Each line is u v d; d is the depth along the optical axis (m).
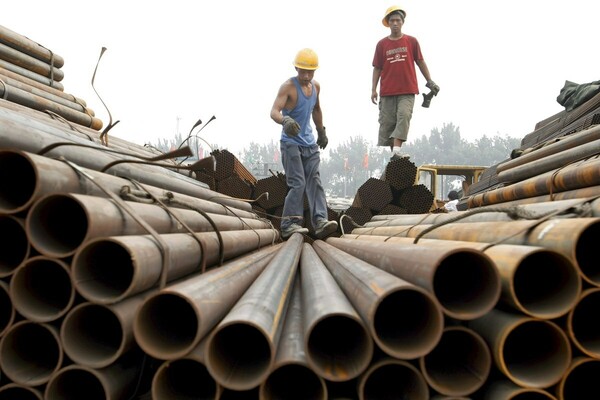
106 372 2.06
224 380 1.92
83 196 2.08
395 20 8.37
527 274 2.32
